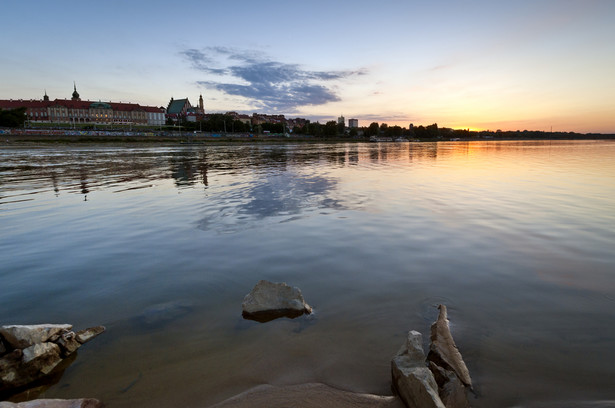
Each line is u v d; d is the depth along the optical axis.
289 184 18.56
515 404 3.36
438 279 6.26
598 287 5.88
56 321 5.04
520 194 15.21
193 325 4.88
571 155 51.56
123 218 11.17
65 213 12.01
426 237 8.80
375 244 8.30
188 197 14.75
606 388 3.55
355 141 184.62
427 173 24.67
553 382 3.64
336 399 3.45
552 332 4.54
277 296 5.28
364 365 3.97
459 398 3.32
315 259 7.35
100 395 3.59
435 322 4.69
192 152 59.47
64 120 159.50
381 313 5.09
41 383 3.79
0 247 8.41
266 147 89.75
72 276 6.64
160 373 3.91
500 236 8.85
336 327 4.76
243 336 4.60
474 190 16.41
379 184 18.58
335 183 18.97
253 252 7.84
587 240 8.48
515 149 79.25
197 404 3.44
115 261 7.42
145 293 5.89
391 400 3.40
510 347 4.23
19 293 5.95
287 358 4.12
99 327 4.78
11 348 4.03
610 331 4.55
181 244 8.48
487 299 5.47
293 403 3.40
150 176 22.91
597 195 14.91
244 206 12.80
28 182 20.19
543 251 7.72
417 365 3.56
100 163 34.72
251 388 3.64
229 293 5.85
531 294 5.64
